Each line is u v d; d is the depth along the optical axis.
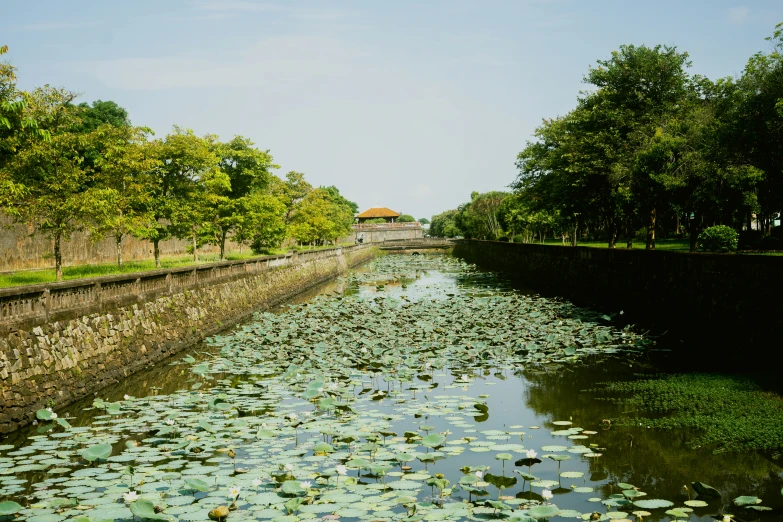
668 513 6.15
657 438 8.78
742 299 13.65
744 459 7.89
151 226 22.47
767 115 16.36
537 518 5.89
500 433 8.94
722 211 24.11
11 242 20.12
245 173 34.34
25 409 9.69
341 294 29.88
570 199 29.11
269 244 42.88
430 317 20.53
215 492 6.62
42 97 17.20
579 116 28.28
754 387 10.69
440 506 6.43
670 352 14.67
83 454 7.25
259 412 10.12
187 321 17.83
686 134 22.75
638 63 26.33
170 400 11.16
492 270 48.47
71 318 11.88
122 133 20.84
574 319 19.75
